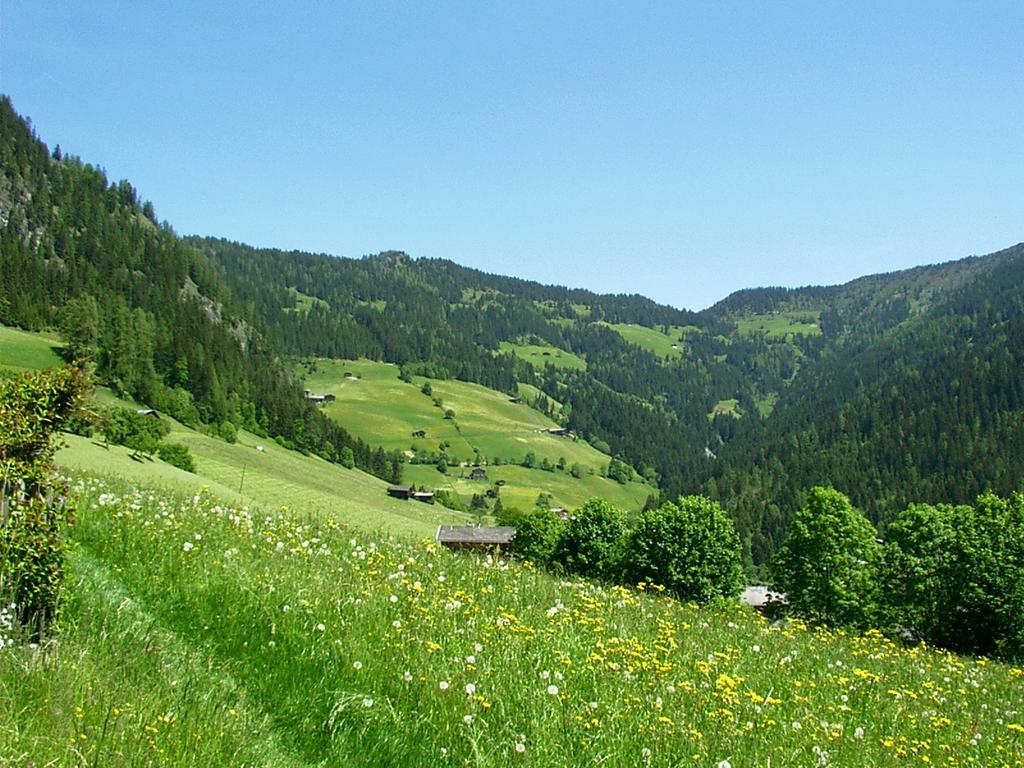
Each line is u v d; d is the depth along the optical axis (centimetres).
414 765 639
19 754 488
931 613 4128
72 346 14200
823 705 888
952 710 1000
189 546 1015
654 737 676
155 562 980
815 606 4625
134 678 646
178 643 778
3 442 708
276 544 1212
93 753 506
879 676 1120
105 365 14762
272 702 703
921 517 4784
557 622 1005
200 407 16050
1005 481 15738
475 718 683
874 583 4625
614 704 736
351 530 1647
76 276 18888
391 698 721
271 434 17700
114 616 783
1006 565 3881
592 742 658
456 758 643
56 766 484
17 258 18675
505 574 1384
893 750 753
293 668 760
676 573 4584
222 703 657
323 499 10981
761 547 15088
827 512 4800
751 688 893
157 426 9481
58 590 722
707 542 4650
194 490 2266
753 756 664
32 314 16175
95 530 1062
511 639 880
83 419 835
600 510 5481
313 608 893
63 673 609
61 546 728
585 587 1449
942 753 776
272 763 596
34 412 763
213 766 553
